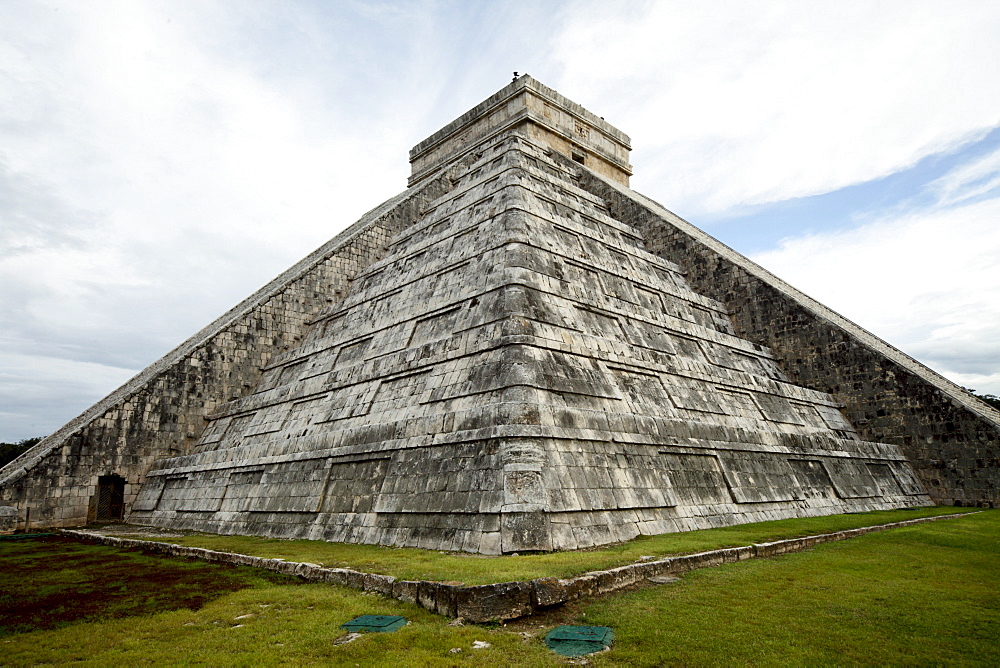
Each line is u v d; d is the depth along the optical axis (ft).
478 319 52.80
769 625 23.39
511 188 67.26
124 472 72.28
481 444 41.93
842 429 73.31
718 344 73.10
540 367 46.65
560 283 58.29
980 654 20.51
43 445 82.99
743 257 101.09
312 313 88.12
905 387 72.38
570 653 20.88
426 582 26.78
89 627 25.63
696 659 20.16
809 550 38.60
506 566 29.58
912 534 44.32
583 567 28.91
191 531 60.08
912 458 71.36
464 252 63.62
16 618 27.35
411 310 63.36
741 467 54.95
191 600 29.81
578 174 99.40
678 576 30.81
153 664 20.94
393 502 44.96
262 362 83.46
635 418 48.93
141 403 74.43
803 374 79.77
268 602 28.48
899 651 20.81
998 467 65.36
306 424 61.77
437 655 20.74
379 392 56.85
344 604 27.22
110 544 51.96
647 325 64.80
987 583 29.81
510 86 102.06
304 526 50.37
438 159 114.62
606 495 42.32
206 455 68.49
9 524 62.90
